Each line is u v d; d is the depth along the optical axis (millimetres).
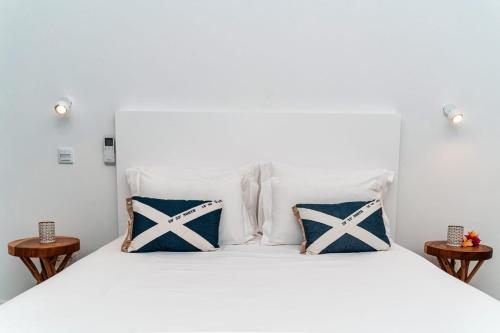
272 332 968
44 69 2328
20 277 2422
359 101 2354
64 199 2391
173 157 2318
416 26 2314
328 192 2004
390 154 2326
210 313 1086
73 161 2371
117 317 1053
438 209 2406
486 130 2359
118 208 2330
